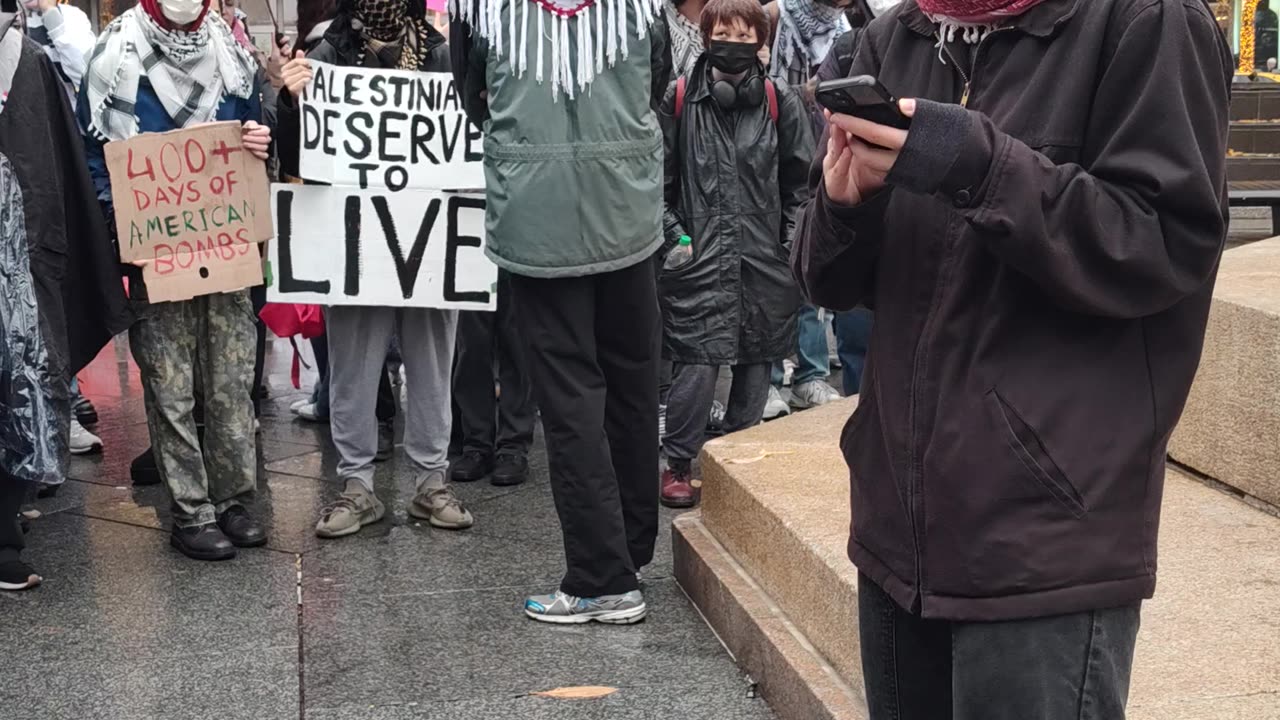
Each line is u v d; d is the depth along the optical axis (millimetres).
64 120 4395
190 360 4688
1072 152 1658
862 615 1944
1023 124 1684
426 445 5012
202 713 3488
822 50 6637
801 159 4969
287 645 3928
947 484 1704
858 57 1940
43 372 4234
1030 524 1661
